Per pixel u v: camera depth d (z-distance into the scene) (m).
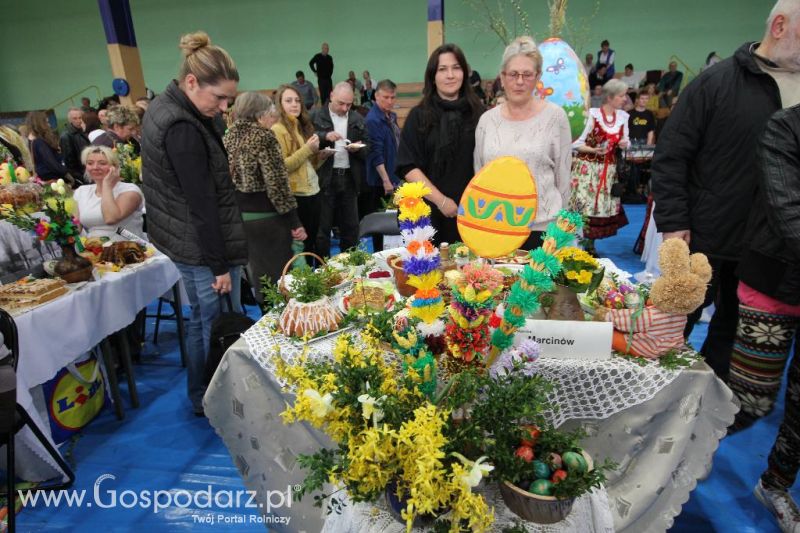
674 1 9.15
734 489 1.81
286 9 10.23
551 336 1.28
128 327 2.92
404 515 0.77
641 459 1.36
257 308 3.61
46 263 2.12
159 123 1.82
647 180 7.34
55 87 11.43
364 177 4.76
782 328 1.46
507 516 1.03
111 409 2.48
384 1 9.97
